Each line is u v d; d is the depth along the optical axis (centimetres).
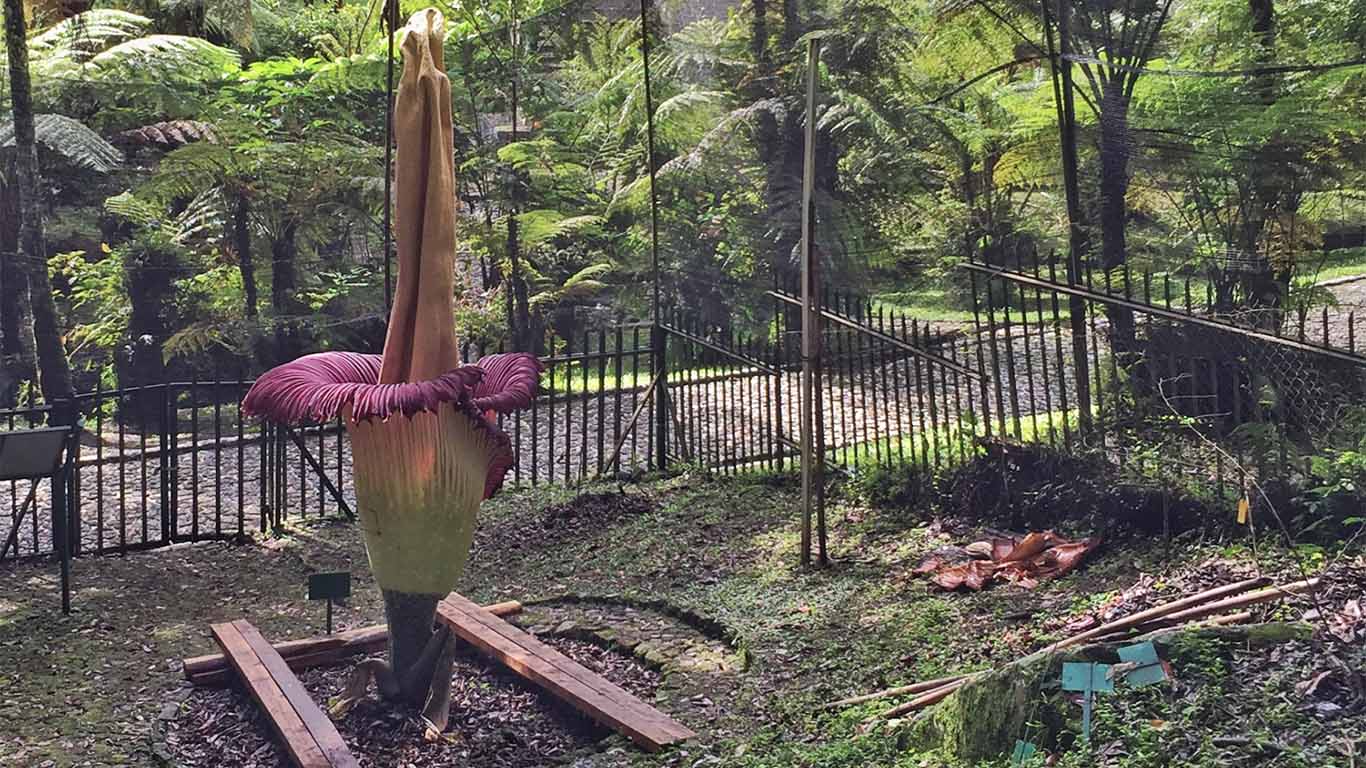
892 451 879
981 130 1208
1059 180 1041
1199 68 856
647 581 710
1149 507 630
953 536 705
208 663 576
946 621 576
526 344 1523
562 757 482
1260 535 573
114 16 1368
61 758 488
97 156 1234
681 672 557
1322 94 768
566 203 1628
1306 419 625
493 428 484
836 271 1352
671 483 922
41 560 788
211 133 1395
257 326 1431
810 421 692
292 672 552
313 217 1492
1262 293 778
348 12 1781
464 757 487
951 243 1300
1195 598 495
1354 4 765
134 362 1391
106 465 1062
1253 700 377
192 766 491
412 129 458
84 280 1461
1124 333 731
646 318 1527
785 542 748
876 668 530
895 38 1292
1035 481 698
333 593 596
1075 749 379
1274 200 783
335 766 440
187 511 927
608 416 1212
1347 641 408
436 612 556
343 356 490
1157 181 828
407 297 463
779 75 1389
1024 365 1069
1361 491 552
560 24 1568
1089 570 606
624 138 1620
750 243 1435
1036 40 922
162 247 1435
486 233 1508
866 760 421
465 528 487
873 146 1312
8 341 1233
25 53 1093
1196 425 649
